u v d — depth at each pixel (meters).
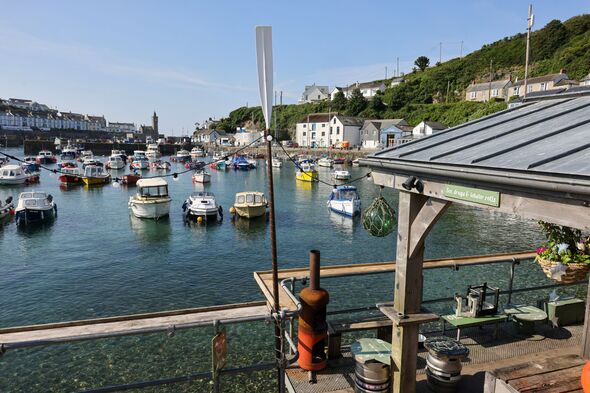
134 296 14.92
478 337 6.99
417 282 4.75
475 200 3.47
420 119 80.44
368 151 78.38
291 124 116.75
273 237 5.54
